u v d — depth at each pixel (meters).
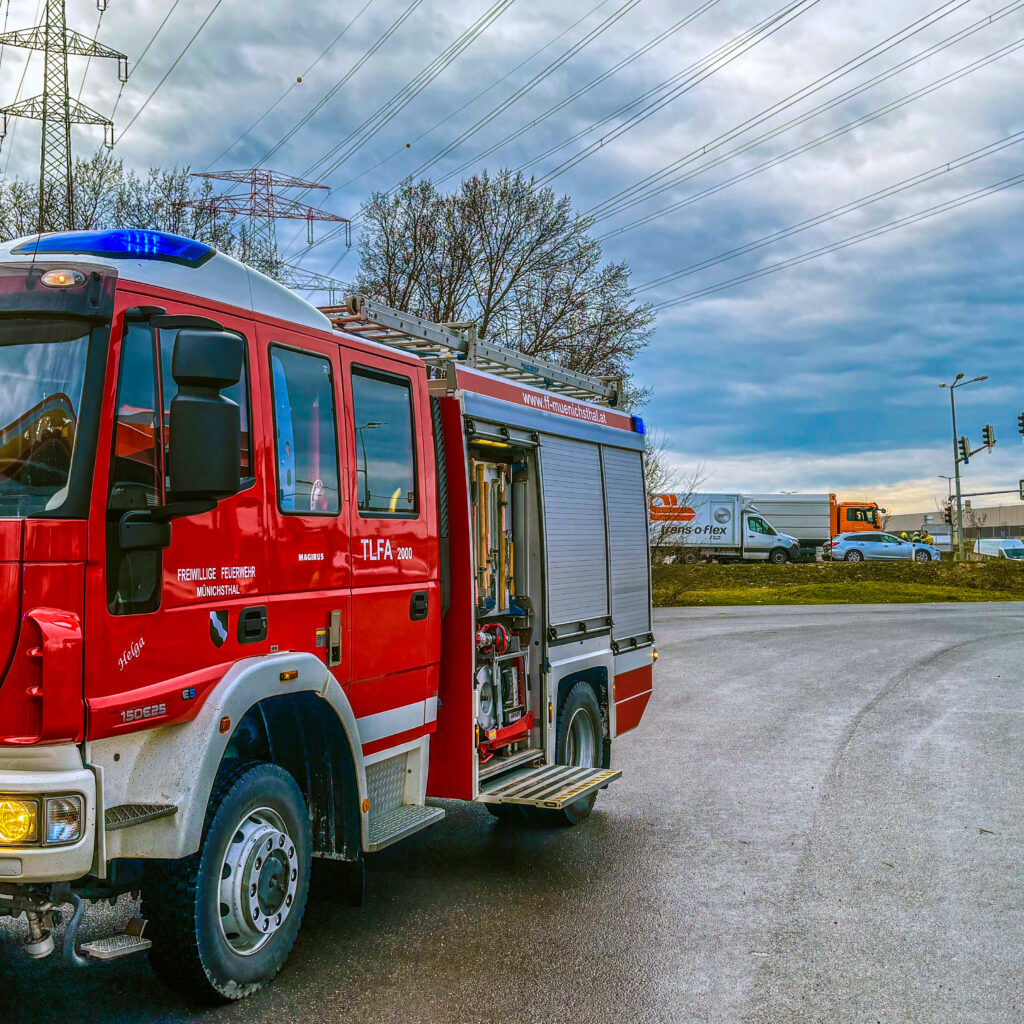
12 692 3.46
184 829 3.89
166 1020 4.15
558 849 6.92
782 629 23.80
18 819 3.44
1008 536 131.88
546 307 27.72
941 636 22.14
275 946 4.50
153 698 3.83
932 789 8.59
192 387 3.79
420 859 6.66
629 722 8.61
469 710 6.10
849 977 4.79
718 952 5.08
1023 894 5.99
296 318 4.88
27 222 21.47
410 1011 4.32
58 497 3.59
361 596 5.16
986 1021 4.35
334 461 5.04
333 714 4.87
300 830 4.66
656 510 38.00
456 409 6.23
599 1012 4.37
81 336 3.76
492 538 6.76
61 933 5.14
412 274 27.72
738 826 7.50
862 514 56.66
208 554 4.16
